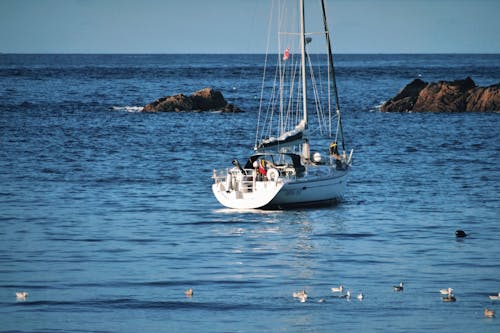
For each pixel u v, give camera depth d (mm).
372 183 180250
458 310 90312
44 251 118000
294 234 130125
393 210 149875
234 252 118125
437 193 168000
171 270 107750
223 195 149500
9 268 108125
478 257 114938
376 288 99062
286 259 114062
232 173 149750
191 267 109500
